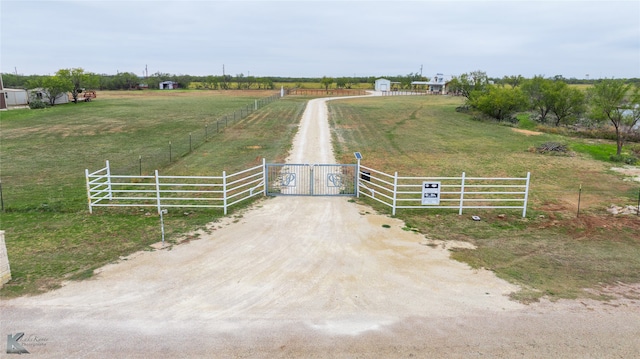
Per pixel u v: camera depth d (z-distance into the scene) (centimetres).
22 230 1337
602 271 1123
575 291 998
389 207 1627
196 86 12506
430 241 1301
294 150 2730
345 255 1175
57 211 1531
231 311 879
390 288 991
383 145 3041
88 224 1398
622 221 1549
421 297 951
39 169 2244
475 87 6712
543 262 1173
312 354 745
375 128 3881
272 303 913
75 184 1934
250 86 12312
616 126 3278
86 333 793
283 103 6191
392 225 1430
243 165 2295
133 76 12262
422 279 1040
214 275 1039
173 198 1550
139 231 1338
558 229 1455
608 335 813
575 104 4512
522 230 1437
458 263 1143
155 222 1425
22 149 2795
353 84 14225
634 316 885
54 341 768
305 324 837
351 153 2700
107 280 1003
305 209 1573
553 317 874
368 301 929
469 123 4484
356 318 860
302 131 3541
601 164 2611
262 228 1373
